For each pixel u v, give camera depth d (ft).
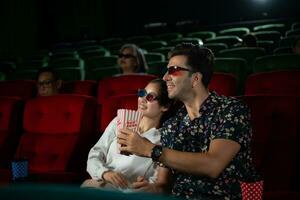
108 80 6.22
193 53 2.81
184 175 2.83
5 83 7.57
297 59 6.55
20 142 5.54
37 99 5.61
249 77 5.25
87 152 5.15
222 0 18.93
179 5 19.54
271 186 3.72
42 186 1.59
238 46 10.32
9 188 1.61
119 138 2.71
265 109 3.94
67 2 19.81
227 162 2.57
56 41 19.63
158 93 3.78
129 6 20.12
